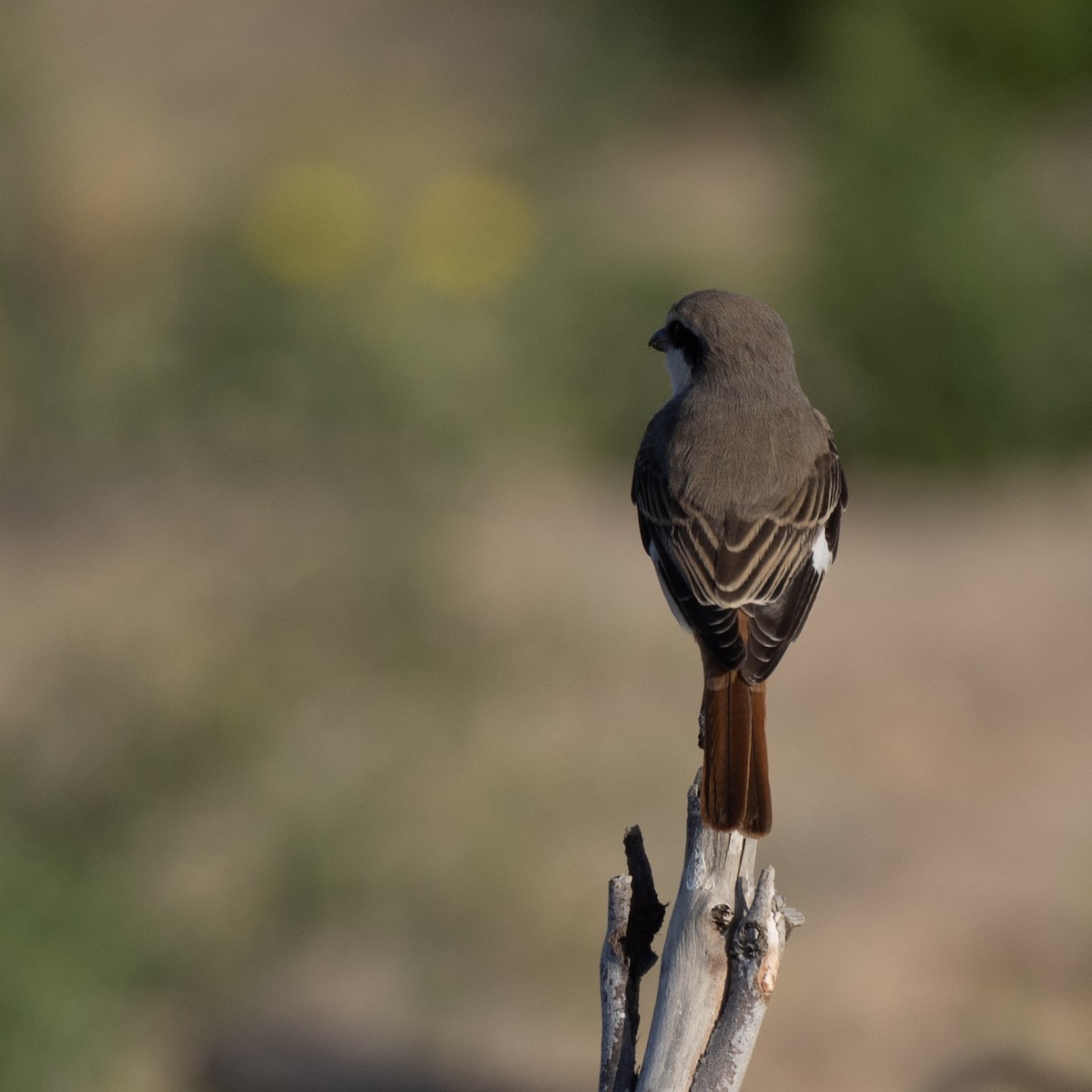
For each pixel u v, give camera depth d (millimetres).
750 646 6969
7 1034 9875
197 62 33438
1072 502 18141
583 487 17969
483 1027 10734
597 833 11875
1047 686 14062
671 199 25094
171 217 21828
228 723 12070
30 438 17344
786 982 11070
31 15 21672
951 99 20375
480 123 28266
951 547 16969
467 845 11586
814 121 21031
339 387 15336
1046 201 22078
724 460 7676
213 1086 10367
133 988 10773
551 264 18797
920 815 12500
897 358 19234
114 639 12992
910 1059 10406
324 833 11516
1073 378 19406
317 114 28484
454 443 15383
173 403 16125
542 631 13898
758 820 5559
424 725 12352
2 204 20875
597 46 31359
